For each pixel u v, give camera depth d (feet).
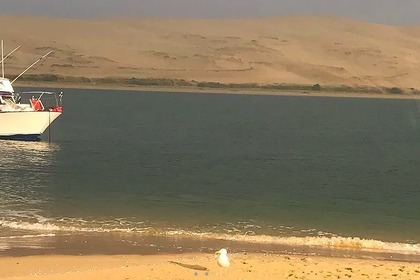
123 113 334.44
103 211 101.35
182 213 102.53
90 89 586.86
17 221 91.56
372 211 111.14
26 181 128.67
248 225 95.55
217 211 105.50
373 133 278.67
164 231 88.94
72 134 223.71
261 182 138.72
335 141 238.68
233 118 331.77
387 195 128.16
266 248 81.25
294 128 286.46
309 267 66.54
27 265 66.95
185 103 447.42
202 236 86.79
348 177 151.64
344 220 102.63
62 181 130.21
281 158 182.80
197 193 122.01
